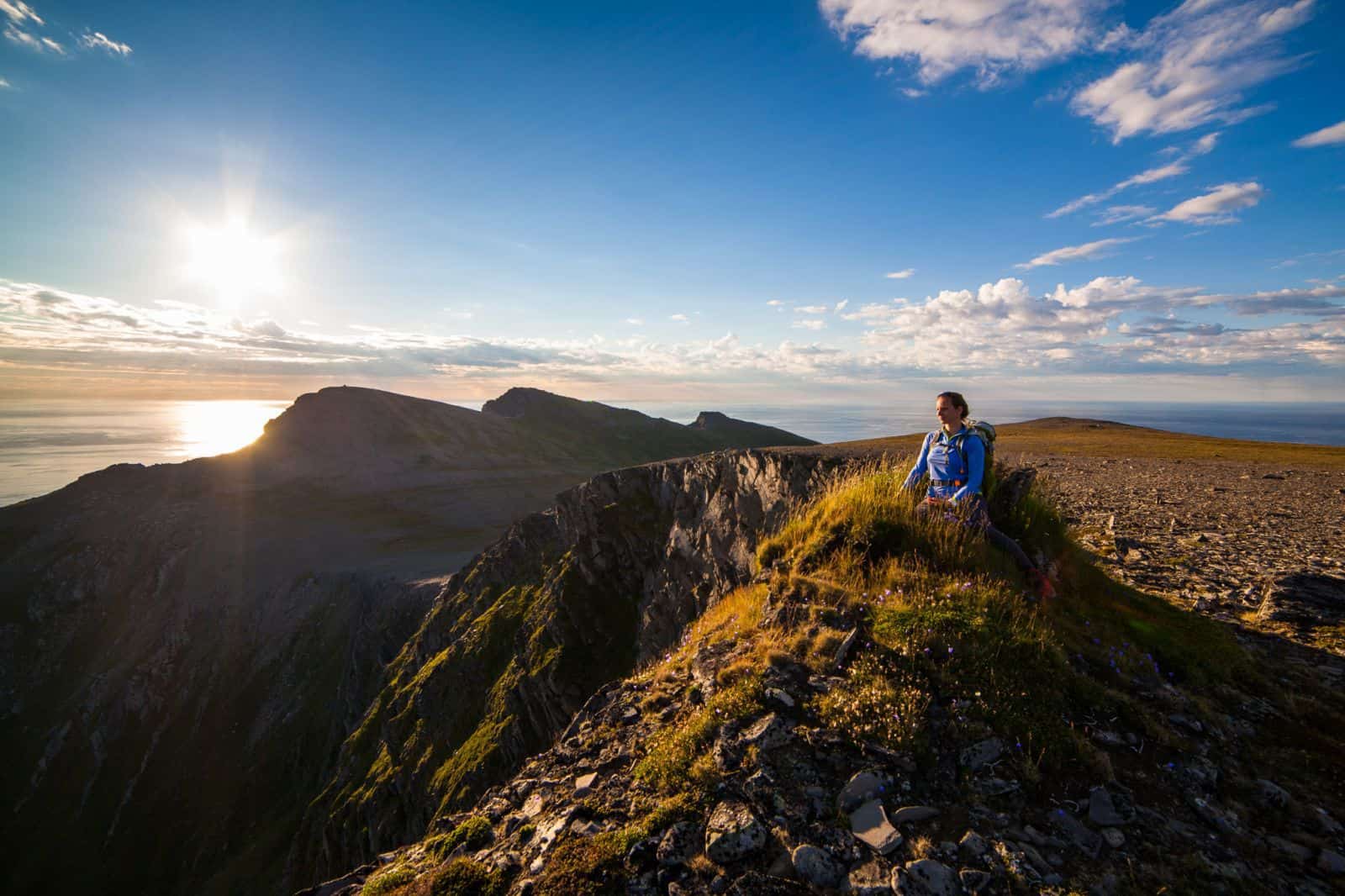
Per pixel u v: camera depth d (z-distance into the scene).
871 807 4.25
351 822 36.59
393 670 56.72
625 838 4.45
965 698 5.14
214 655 98.19
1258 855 3.88
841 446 34.09
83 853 74.81
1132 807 4.25
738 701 5.56
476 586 46.91
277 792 73.38
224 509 146.62
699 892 3.88
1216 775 4.59
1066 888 3.56
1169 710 5.35
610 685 7.68
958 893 3.58
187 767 81.00
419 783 32.53
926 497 7.91
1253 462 40.56
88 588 116.62
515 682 28.30
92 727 91.44
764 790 4.54
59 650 107.75
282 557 119.31
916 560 7.03
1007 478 8.44
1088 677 5.55
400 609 80.69
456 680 35.81
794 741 4.98
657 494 28.44
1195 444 65.06
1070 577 7.58
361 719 69.12
